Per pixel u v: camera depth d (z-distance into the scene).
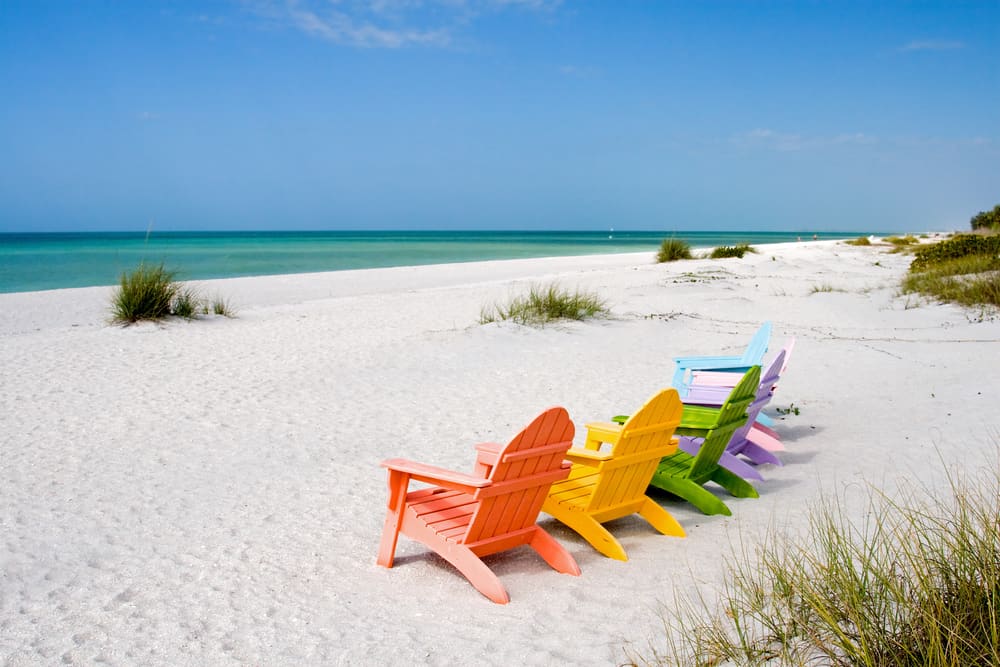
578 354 11.68
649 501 5.03
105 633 3.62
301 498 5.63
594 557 4.59
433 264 38.97
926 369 9.96
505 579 4.28
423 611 3.85
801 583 3.13
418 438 7.30
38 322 15.48
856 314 15.29
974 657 2.57
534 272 30.94
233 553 4.61
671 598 3.87
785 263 26.30
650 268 27.61
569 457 4.68
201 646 3.48
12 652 3.44
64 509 5.36
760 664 2.93
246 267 36.78
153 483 5.95
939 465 5.89
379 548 4.52
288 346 12.11
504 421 7.95
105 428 7.52
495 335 12.76
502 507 4.19
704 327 14.21
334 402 8.70
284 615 3.80
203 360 11.01
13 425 7.57
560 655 3.32
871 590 3.15
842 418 7.81
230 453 6.75
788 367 10.78
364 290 23.34
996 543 3.15
